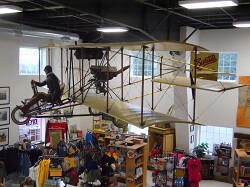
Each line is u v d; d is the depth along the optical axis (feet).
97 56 21.59
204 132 36.04
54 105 22.56
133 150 26.40
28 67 34.22
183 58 31.45
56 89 20.75
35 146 33.06
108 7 19.80
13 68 31.91
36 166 22.72
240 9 23.26
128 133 38.01
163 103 36.24
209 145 35.68
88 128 40.88
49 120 34.42
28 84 33.76
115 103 20.44
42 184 21.91
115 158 26.58
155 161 28.48
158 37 25.66
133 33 32.50
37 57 35.01
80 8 18.20
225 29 33.09
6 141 31.63
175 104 33.81
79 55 21.68
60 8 25.38
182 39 30.66
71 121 39.40
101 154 25.94
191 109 34.22
